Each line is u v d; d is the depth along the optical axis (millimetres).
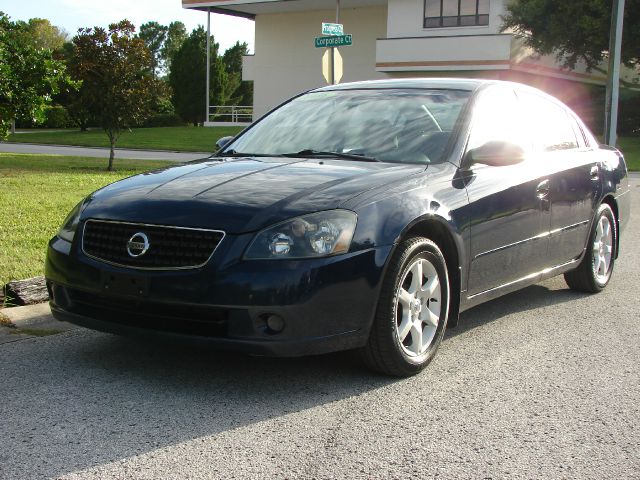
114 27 16828
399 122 4988
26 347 4605
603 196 6262
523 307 5918
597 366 4480
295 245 3697
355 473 3051
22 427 3445
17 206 9227
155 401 3785
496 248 4805
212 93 49125
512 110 5473
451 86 5320
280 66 42188
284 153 4980
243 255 3672
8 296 5441
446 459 3199
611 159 6652
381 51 34438
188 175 4438
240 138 5445
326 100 5496
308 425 3527
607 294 6414
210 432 3428
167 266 3777
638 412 3775
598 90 37625
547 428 3553
